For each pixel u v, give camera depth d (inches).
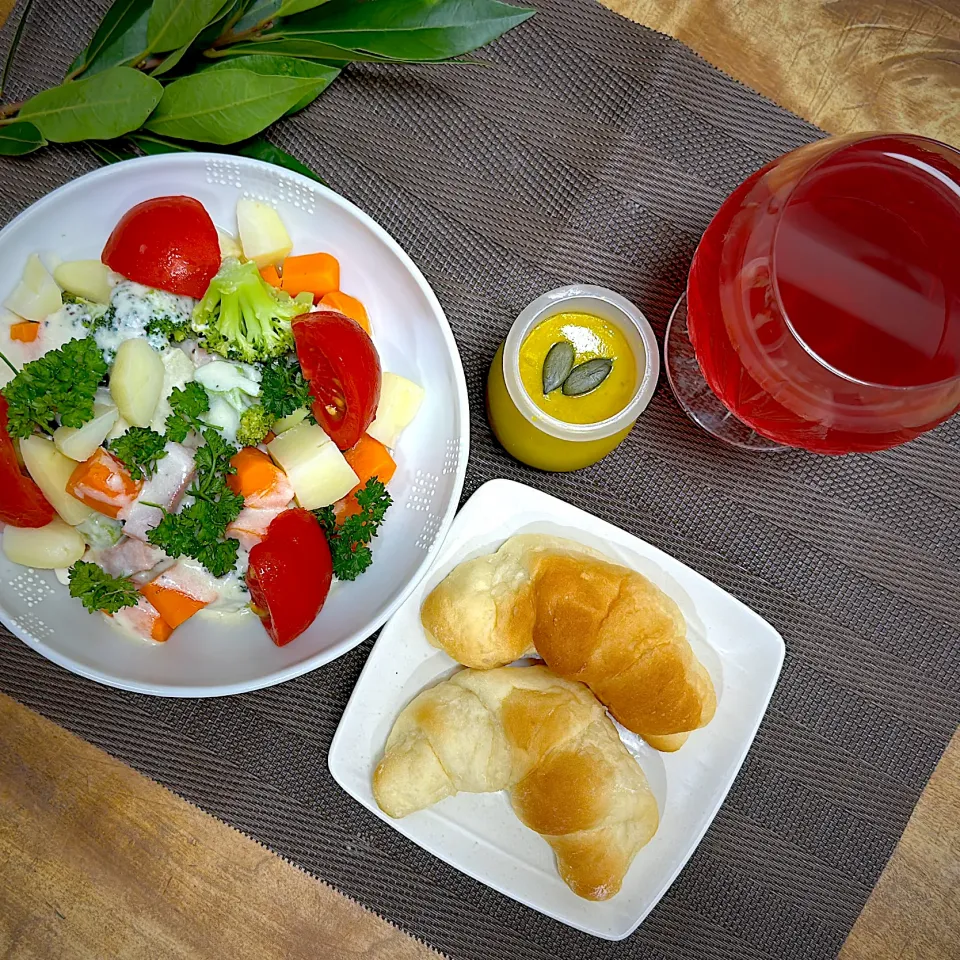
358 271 14.9
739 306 12.6
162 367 13.9
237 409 14.0
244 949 15.3
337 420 14.0
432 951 15.4
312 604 14.0
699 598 15.0
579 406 14.1
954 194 12.3
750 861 15.6
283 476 13.8
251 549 13.9
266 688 15.3
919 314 12.6
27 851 15.2
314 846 15.3
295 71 14.3
